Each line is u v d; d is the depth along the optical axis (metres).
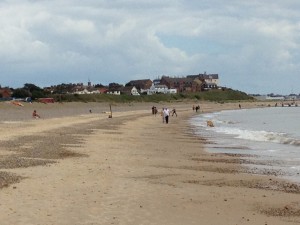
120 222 10.75
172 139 38.09
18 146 27.25
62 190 14.23
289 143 34.88
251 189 15.63
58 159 21.94
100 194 13.84
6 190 13.88
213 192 14.84
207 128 56.38
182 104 186.12
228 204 13.11
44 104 122.56
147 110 125.19
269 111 144.75
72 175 17.17
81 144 30.30
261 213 12.20
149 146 31.08
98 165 20.23
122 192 14.27
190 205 12.81
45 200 12.76
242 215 11.90
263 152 28.66
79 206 12.20
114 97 176.38
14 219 10.72
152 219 11.15
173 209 12.27
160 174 18.42
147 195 13.96
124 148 28.98
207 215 11.77
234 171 20.14
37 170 18.06
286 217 11.83
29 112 91.75
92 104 144.75
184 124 65.06
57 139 33.19
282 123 72.88
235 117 97.50
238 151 29.20
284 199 13.98
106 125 55.88
